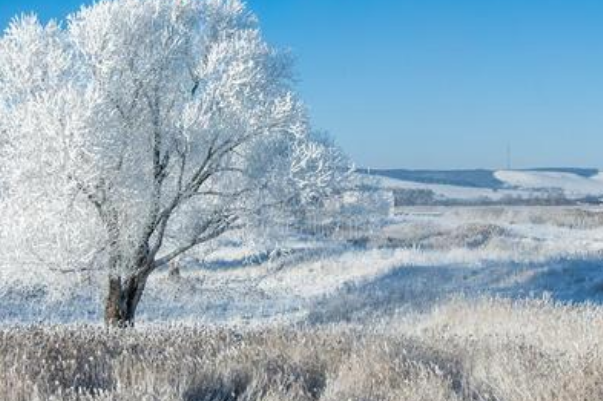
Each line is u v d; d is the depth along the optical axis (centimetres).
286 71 1839
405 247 3362
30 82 1612
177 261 2095
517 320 1207
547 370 623
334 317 1900
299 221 1784
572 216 5300
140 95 1650
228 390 604
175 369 622
